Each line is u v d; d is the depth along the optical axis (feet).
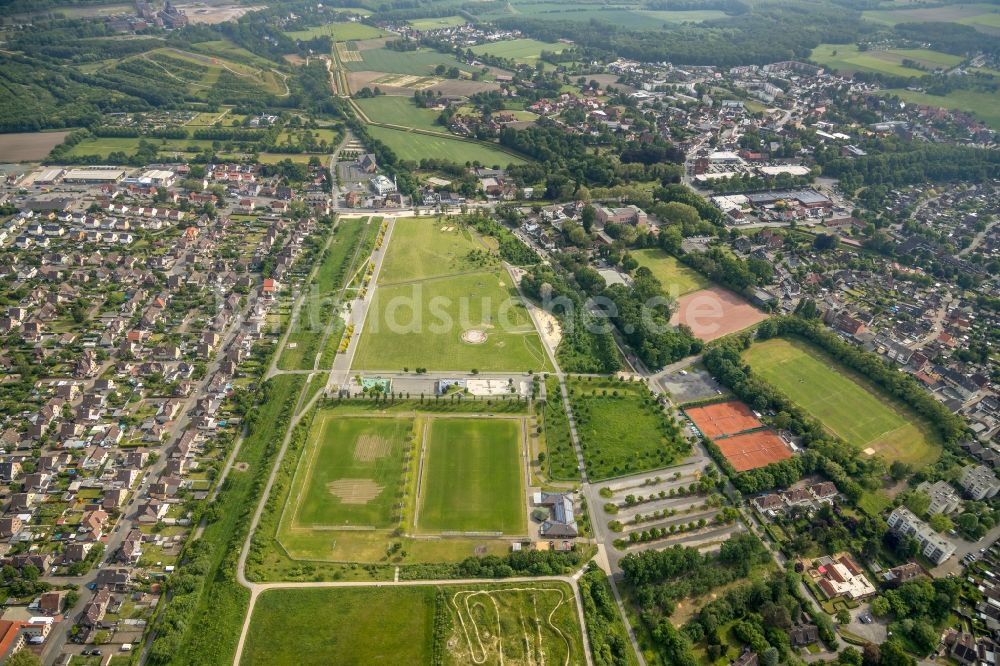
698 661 639.35
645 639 655.35
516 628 654.12
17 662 586.86
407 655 625.82
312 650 624.59
